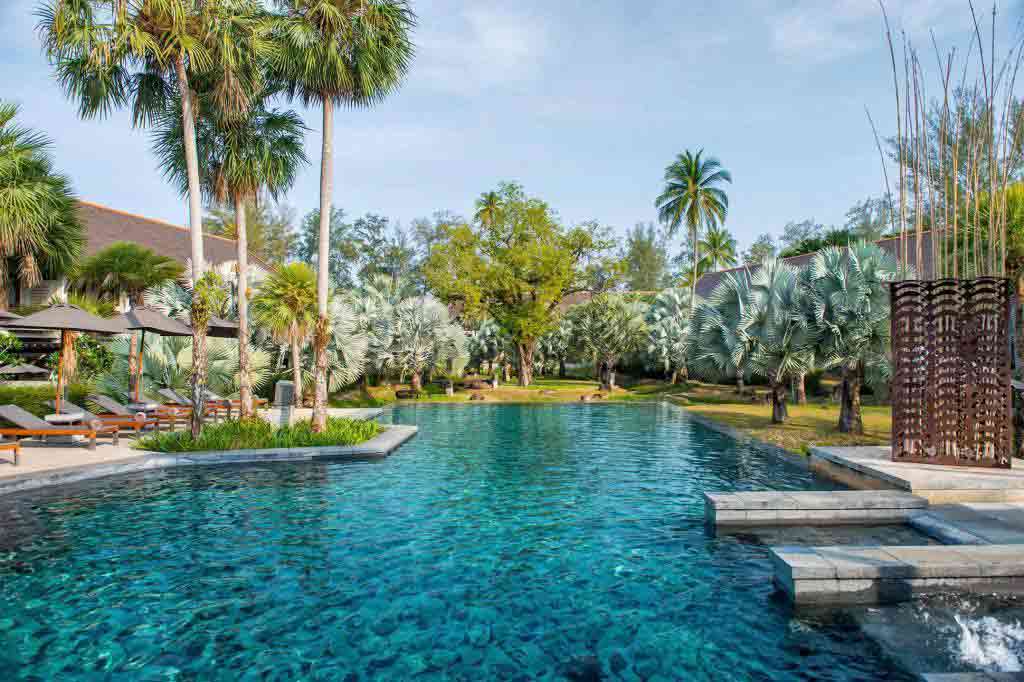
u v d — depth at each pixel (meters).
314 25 12.41
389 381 36.50
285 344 23.62
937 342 9.73
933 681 3.76
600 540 6.81
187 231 33.66
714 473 10.79
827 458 10.95
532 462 12.02
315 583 5.48
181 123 13.21
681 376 38.00
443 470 11.08
